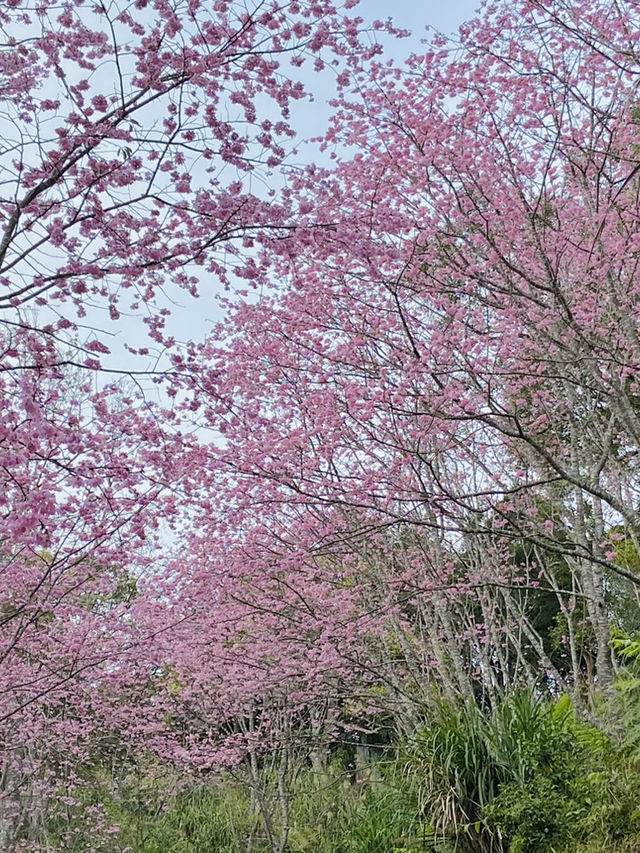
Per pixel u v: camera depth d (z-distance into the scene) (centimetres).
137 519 662
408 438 695
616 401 645
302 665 987
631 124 697
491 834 618
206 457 707
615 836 602
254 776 1298
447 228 716
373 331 723
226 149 480
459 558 980
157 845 1397
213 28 464
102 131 441
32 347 434
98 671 1059
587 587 777
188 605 940
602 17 689
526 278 623
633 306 718
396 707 1005
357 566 922
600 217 649
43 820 1325
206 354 783
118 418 569
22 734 1145
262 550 845
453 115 730
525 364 736
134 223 473
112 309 520
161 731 1320
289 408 803
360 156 730
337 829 1245
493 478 746
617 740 709
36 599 827
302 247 505
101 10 444
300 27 484
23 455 439
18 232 446
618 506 571
